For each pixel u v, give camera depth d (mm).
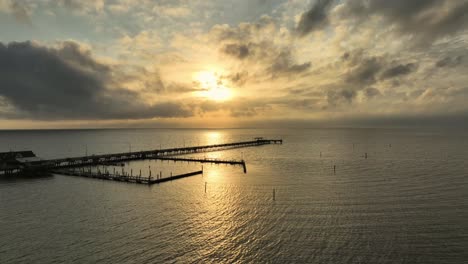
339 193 57719
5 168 76438
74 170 82438
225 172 85250
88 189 61938
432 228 39156
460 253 32406
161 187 64188
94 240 36312
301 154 135500
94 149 173750
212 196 56375
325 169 89000
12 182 68688
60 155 137875
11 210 47688
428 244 34625
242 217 44188
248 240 36250
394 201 51562
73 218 43906
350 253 32719
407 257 31672
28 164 81125
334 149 160375
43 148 179000
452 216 43531
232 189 62188
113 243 35500
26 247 34438
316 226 40344
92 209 48156
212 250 33781
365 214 44875
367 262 30812
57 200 53469
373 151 145375
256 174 81250
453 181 67688
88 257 32125
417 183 66062
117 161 106188
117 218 43906
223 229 39656
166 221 42656
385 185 64500
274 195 56438
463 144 185875
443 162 101562
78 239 36594
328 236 37094
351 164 99250
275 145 193750
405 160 108125
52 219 43500
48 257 32125
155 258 31969
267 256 32344
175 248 34281
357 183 67125
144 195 57125
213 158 121000
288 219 43125
